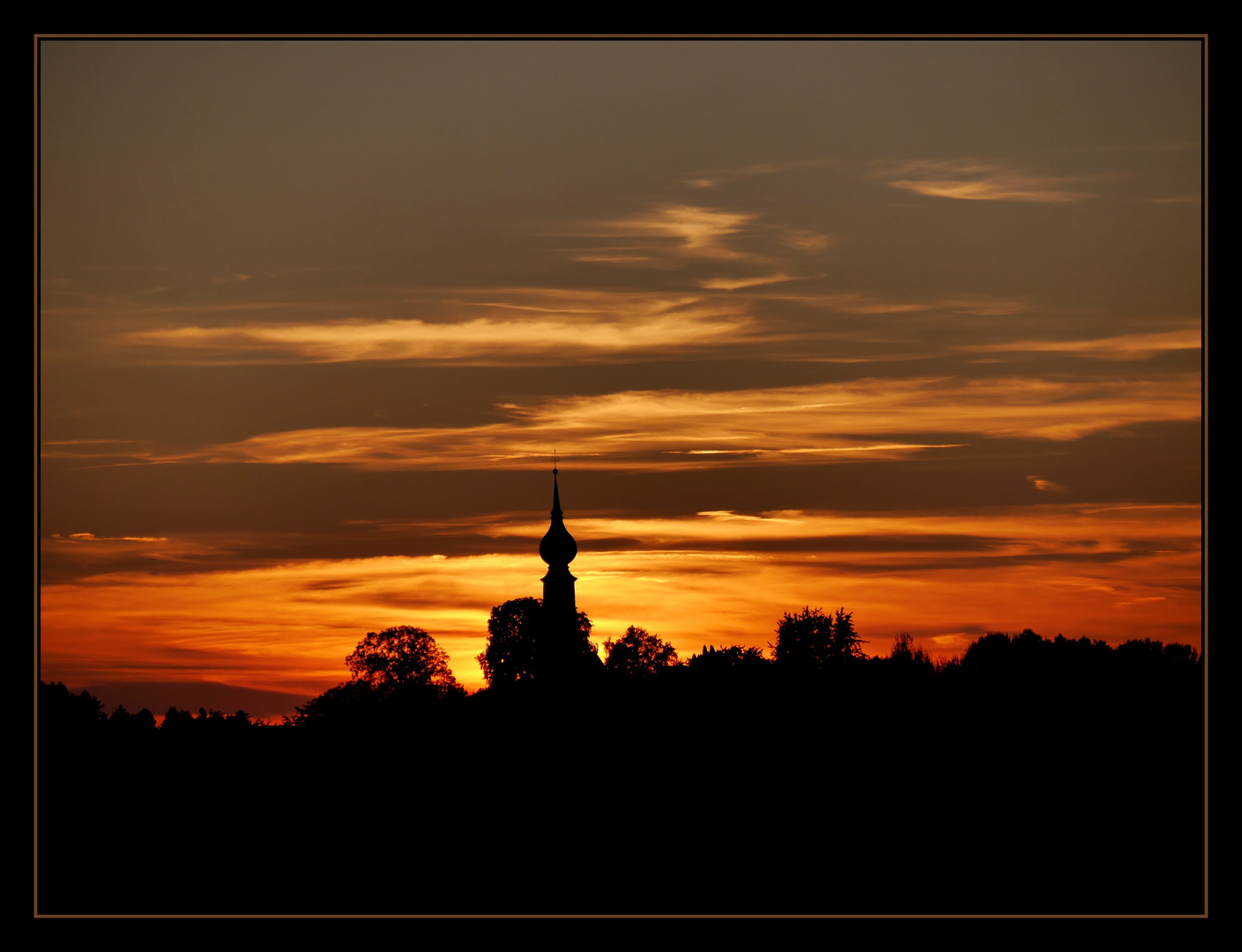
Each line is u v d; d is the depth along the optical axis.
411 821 99.06
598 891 83.88
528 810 100.25
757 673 125.38
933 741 110.25
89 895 85.06
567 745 116.44
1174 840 87.81
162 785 106.06
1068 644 124.31
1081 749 103.25
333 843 94.12
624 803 101.12
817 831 93.31
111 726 116.88
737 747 112.19
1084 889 81.31
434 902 83.25
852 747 109.44
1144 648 124.81
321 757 113.06
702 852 90.31
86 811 98.00
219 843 94.25
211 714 121.31
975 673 121.44
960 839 89.88
